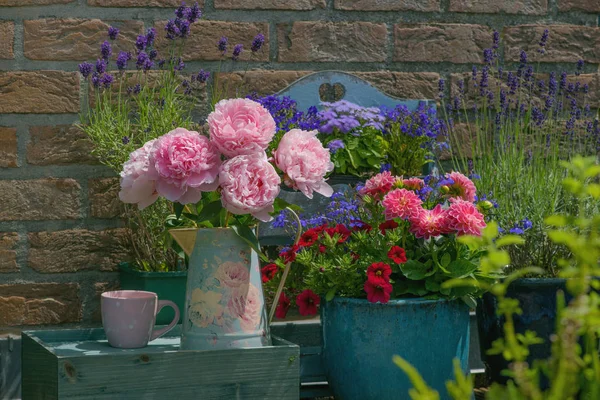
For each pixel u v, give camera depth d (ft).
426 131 7.80
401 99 8.32
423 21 8.51
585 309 2.50
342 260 6.29
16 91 7.68
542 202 7.64
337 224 6.82
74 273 7.75
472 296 6.42
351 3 8.34
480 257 6.37
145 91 7.62
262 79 8.16
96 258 7.77
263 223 7.62
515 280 6.86
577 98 8.87
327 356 6.51
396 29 8.45
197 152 5.11
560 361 2.63
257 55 8.17
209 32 8.07
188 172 5.10
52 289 7.71
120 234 7.79
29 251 7.67
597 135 8.30
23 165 7.70
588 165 2.74
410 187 6.84
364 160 7.75
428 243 6.43
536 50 8.75
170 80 7.57
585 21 8.80
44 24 7.73
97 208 7.78
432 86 8.51
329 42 8.31
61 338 6.07
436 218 6.21
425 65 8.53
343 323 6.28
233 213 5.38
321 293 6.56
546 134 8.31
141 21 7.95
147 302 5.69
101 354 5.12
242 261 5.53
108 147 7.34
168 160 5.11
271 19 8.20
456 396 2.80
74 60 7.80
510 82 8.19
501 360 7.04
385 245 6.44
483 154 8.25
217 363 5.30
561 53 8.81
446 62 8.57
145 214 7.43
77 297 7.74
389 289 6.03
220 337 5.42
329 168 5.57
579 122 8.66
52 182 7.72
